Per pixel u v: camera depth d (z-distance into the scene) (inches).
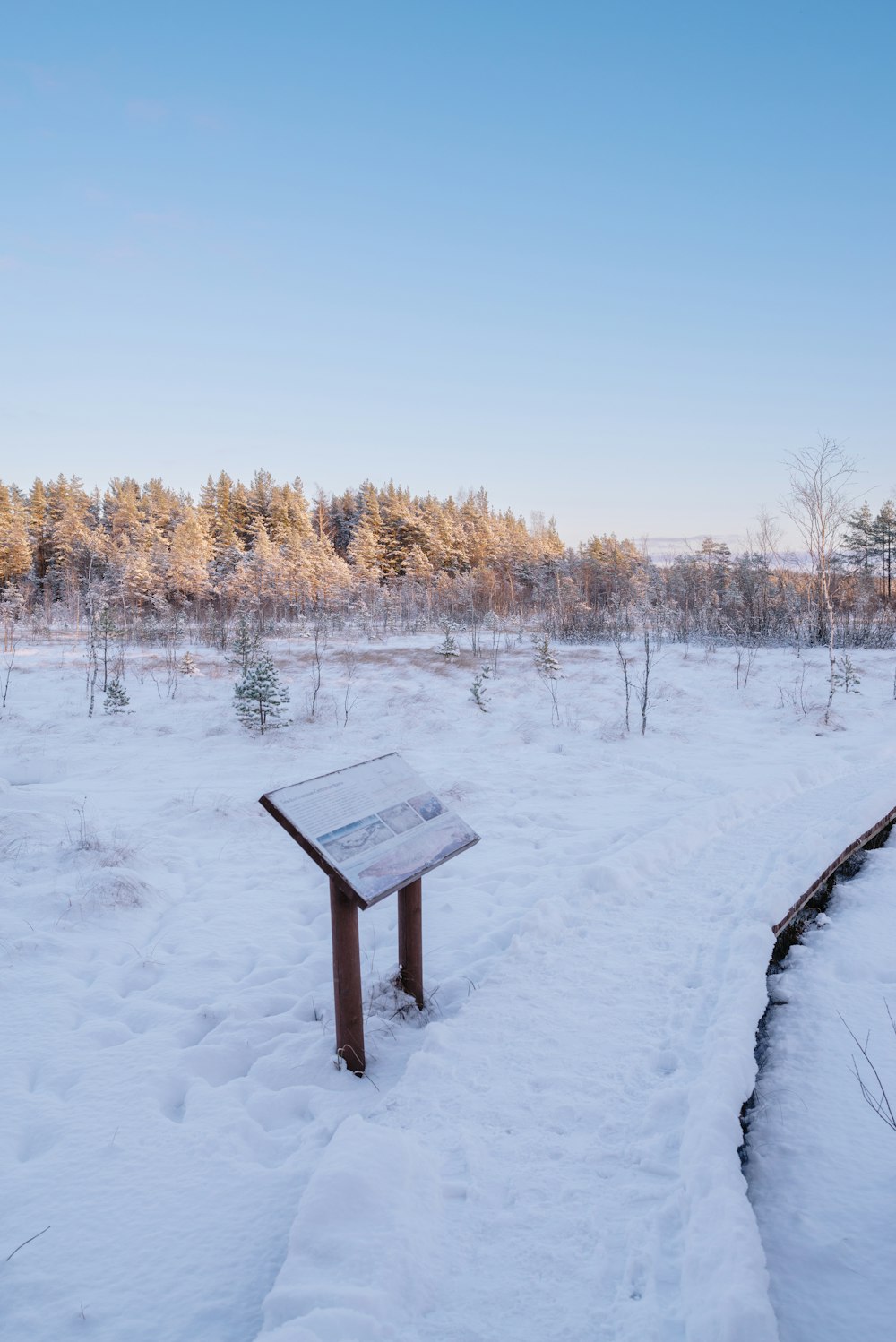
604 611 1210.0
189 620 1470.2
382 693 673.0
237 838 304.2
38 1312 92.6
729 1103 121.2
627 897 222.4
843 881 260.1
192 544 2108.8
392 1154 106.9
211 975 188.4
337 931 142.9
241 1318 92.0
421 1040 156.7
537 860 271.3
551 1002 160.9
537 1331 85.2
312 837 139.6
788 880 224.4
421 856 157.0
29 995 174.4
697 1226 95.6
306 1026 163.8
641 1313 86.4
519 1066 137.8
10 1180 115.3
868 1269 103.3
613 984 169.2
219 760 470.0
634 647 913.5
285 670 812.0
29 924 211.8
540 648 748.0
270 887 251.9
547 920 201.3
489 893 242.8
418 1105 126.6
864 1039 163.0
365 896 136.3
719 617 1088.2
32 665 829.8
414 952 169.5
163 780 416.5
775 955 203.5
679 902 217.0
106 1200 111.7
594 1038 146.8
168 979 185.3
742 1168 124.6
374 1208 98.7
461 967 190.4
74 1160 119.7
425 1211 101.1
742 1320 79.9
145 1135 126.3
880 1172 122.6
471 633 1091.9
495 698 656.4
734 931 193.8
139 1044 154.2
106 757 477.1
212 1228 106.6
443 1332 85.0
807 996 182.9
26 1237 104.4
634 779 400.2
